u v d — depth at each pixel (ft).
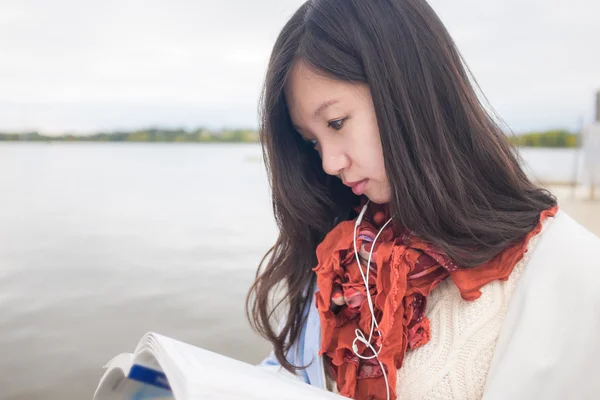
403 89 2.09
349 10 2.13
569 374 1.87
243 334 7.94
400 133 2.11
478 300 2.21
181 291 9.68
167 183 23.54
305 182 2.70
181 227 14.88
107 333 7.95
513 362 1.93
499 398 1.91
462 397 2.14
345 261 2.41
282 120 2.55
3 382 6.53
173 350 1.45
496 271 2.20
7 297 9.37
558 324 1.94
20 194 20.61
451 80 2.20
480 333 2.16
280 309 2.97
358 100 2.13
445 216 2.17
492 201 2.31
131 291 9.66
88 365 7.05
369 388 2.31
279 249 2.83
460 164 2.22
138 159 33.01
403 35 2.11
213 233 14.16
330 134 2.23
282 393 1.35
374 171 2.22
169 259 11.65
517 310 2.07
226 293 9.59
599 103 18.80
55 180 24.59
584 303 1.93
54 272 10.80
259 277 2.88
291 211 2.70
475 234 2.19
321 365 2.51
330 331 2.39
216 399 1.26
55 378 6.72
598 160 18.48
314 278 2.78
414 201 2.17
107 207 18.04
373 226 2.50
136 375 1.54
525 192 2.39
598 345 1.88
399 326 2.19
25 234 14.06
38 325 8.18
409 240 2.27
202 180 24.47
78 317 8.57
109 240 13.43
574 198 17.88
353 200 2.83
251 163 31.07
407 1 2.17
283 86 2.29
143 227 14.89
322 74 2.11
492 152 2.29
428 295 2.26
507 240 2.19
